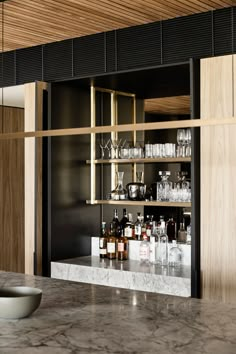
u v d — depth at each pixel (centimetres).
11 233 625
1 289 211
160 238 437
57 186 460
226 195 365
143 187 462
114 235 472
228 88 364
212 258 371
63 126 466
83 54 439
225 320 196
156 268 422
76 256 478
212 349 161
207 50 375
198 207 381
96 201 473
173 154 430
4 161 617
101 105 505
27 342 170
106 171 505
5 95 530
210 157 372
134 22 400
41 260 459
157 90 494
